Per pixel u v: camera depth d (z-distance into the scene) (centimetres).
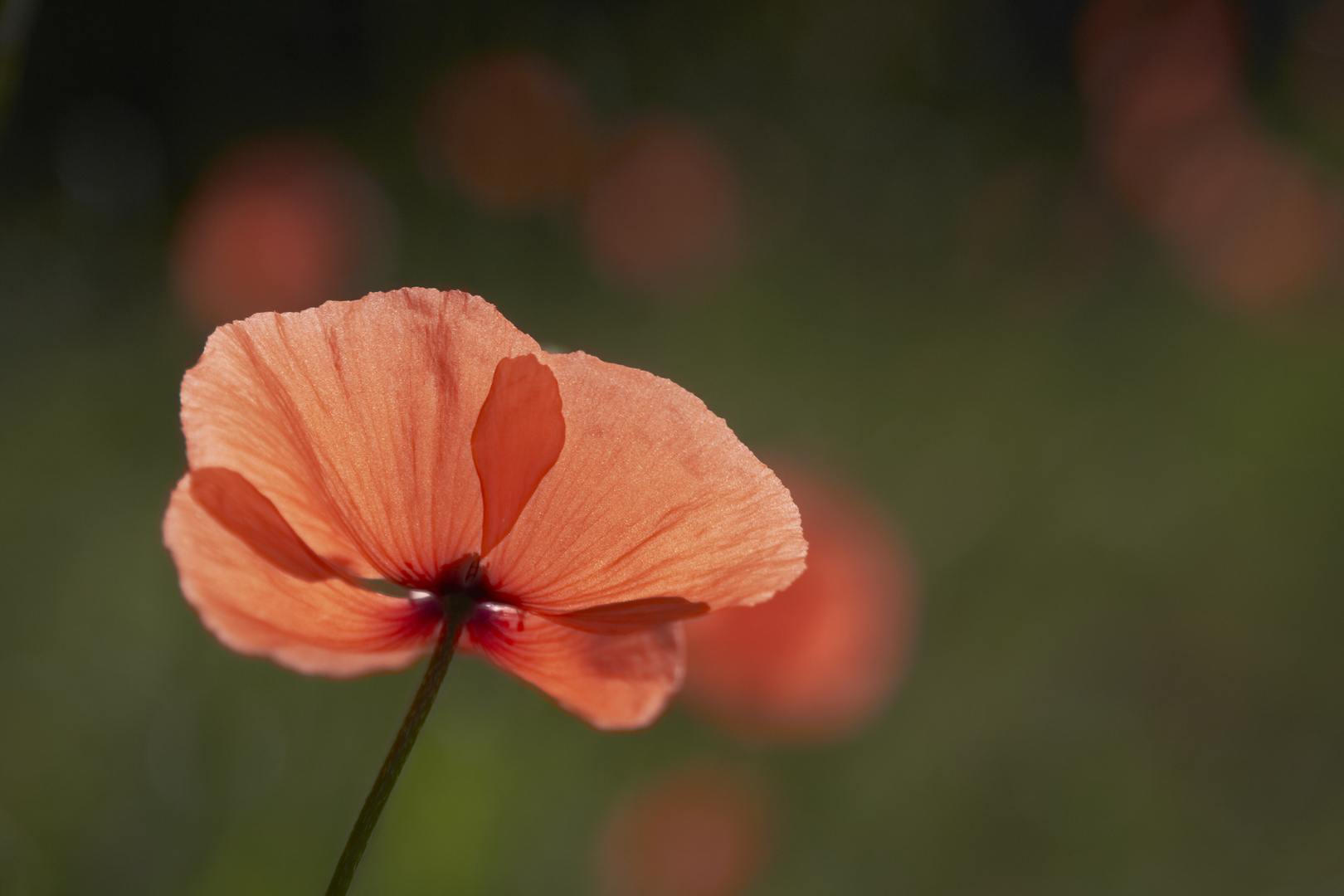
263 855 91
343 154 187
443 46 207
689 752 119
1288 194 219
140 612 135
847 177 240
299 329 51
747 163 238
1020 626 154
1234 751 147
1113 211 228
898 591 102
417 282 202
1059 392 201
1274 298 214
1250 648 161
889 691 108
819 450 179
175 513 50
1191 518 180
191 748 103
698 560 51
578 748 108
